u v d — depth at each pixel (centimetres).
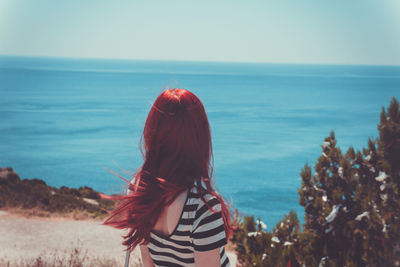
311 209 354
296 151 8006
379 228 271
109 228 1291
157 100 157
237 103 18862
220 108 16588
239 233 414
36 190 2062
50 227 1275
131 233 161
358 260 300
